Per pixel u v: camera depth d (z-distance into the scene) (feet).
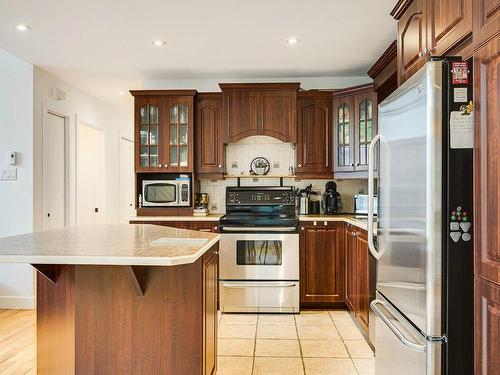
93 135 16.72
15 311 11.69
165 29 9.44
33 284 11.97
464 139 4.54
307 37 9.98
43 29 9.37
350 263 11.10
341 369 8.00
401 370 5.47
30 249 5.43
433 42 5.73
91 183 16.74
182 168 12.99
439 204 4.56
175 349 6.01
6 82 11.91
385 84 10.71
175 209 13.07
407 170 5.25
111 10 8.40
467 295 4.55
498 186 3.78
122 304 6.03
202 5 8.20
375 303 6.44
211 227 12.17
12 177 11.89
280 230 11.66
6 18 8.76
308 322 10.86
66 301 6.18
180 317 6.00
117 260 4.91
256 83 12.59
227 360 8.43
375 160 11.36
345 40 10.18
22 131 11.88
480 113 4.09
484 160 4.02
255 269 11.69
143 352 6.02
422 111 4.75
